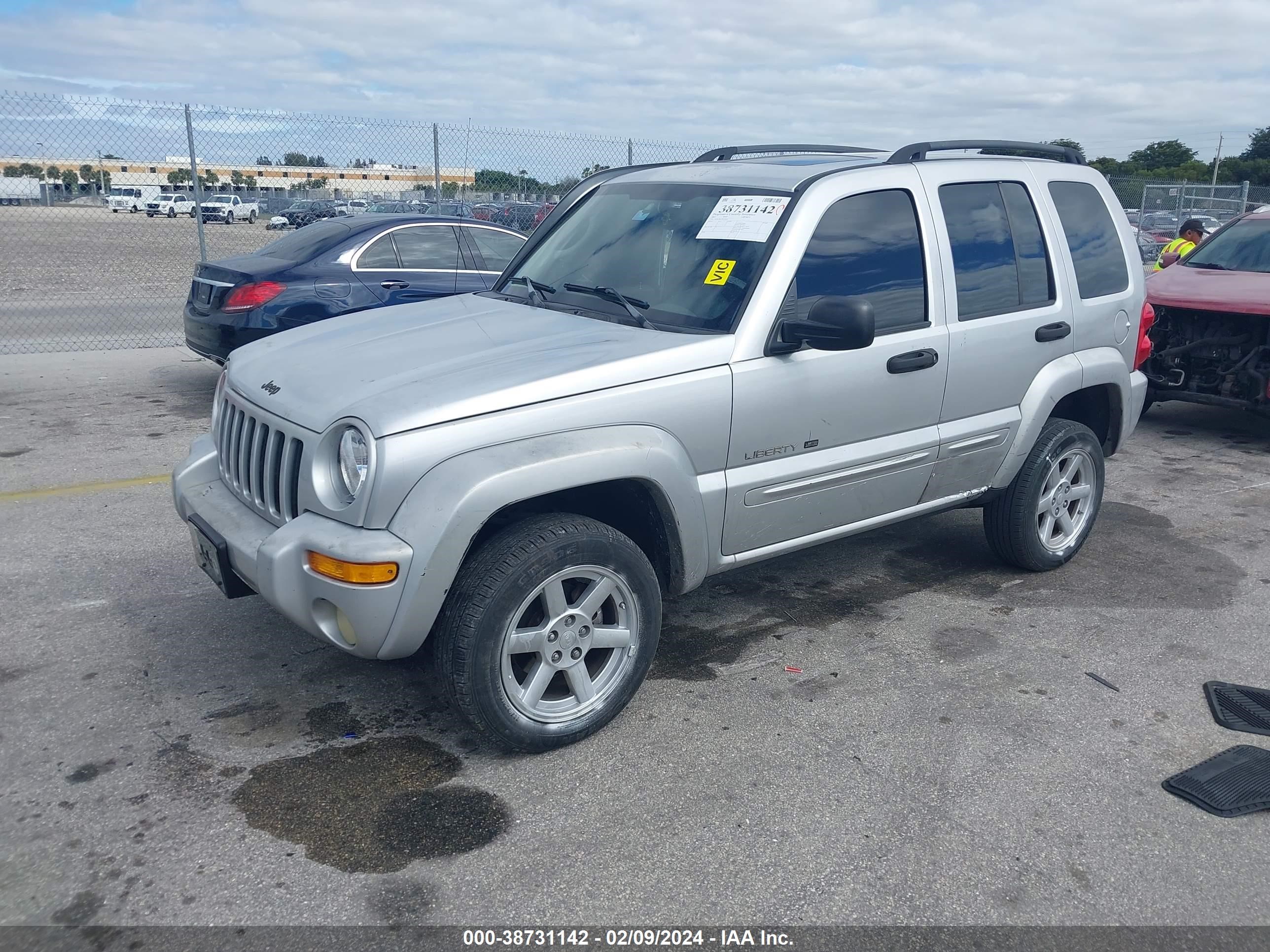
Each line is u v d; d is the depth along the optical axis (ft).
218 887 9.02
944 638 14.55
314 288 25.70
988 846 9.88
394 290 26.63
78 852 9.42
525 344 11.85
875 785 10.84
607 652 11.66
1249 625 15.16
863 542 18.54
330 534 10.03
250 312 25.21
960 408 14.29
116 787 10.45
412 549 9.81
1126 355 16.97
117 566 16.29
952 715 12.37
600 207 15.10
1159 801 10.69
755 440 12.12
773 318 12.09
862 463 13.23
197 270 27.78
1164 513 20.65
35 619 14.30
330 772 10.83
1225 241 29.35
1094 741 11.86
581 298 13.46
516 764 11.07
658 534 11.96
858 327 11.08
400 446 9.86
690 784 10.78
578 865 9.46
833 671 13.46
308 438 10.48
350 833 9.82
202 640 13.80
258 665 13.14
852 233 13.00
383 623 9.97
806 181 12.92
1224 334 25.91
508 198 45.52
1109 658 14.01
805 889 9.21
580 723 11.35
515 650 10.69
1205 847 9.96
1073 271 15.84
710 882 9.27
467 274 27.73
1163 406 32.09
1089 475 16.76
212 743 11.32
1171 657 14.07
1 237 71.82
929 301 13.71
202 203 39.60
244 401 11.97
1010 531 16.06
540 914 8.81
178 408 27.76
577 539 10.68
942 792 10.75
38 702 12.09
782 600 15.80
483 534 11.19
